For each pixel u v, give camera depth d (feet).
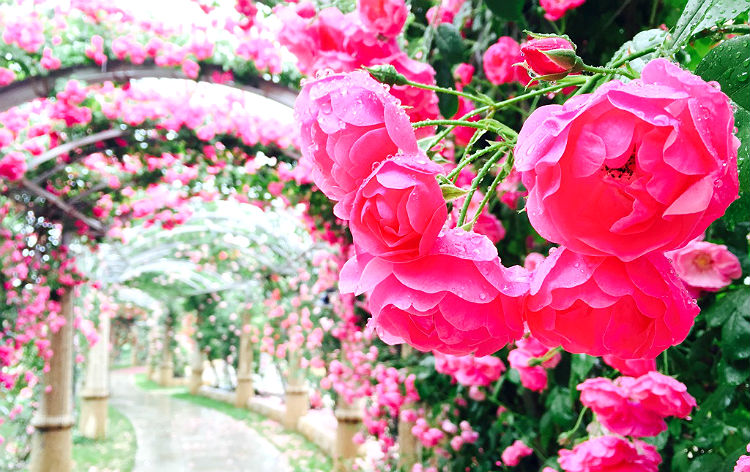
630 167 1.26
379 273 1.52
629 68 1.90
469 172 4.93
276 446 36.27
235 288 46.21
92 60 11.52
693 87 1.19
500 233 5.12
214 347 55.77
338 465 25.30
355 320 18.34
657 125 1.15
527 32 1.94
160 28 11.80
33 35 11.03
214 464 33.09
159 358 82.94
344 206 1.54
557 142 1.23
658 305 1.31
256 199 20.98
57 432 22.57
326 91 1.57
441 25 4.48
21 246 20.76
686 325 1.36
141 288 50.14
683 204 1.14
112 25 11.66
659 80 1.26
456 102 4.14
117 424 44.65
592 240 1.23
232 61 11.48
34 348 22.02
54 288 22.68
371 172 1.48
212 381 76.13
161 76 11.66
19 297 20.51
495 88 4.91
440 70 4.57
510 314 1.49
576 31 4.67
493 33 5.25
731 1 1.78
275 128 16.62
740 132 1.72
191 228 29.50
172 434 41.78
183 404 56.75
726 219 1.98
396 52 2.94
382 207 1.40
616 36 4.58
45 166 18.03
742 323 3.67
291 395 39.88
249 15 6.31
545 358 4.23
